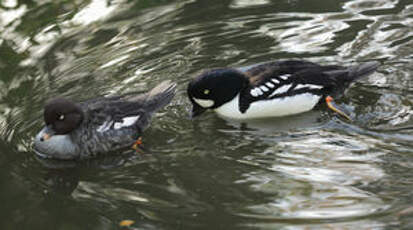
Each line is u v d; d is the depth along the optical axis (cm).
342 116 938
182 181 802
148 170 837
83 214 737
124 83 1067
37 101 1023
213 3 1350
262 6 1320
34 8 1334
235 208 734
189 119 973
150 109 948
